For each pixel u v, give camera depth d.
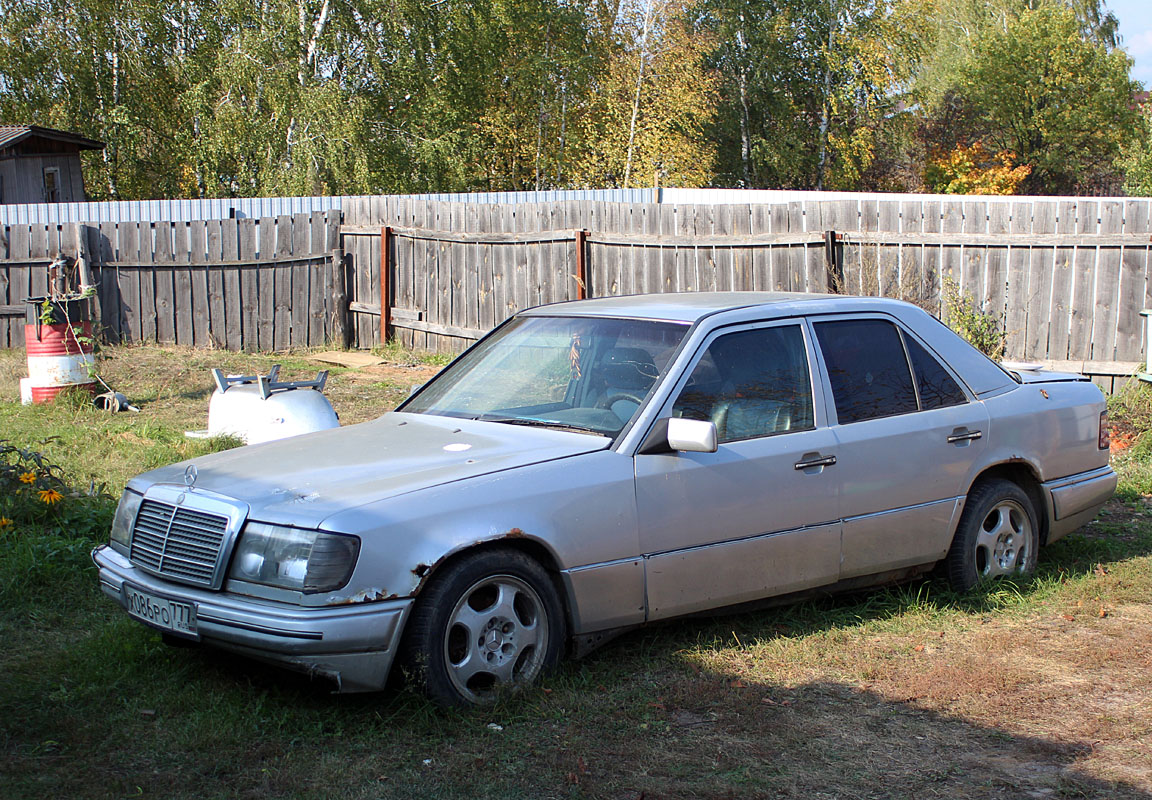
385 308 15.06
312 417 7.53
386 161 25.62
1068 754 3.69
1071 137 43.59
